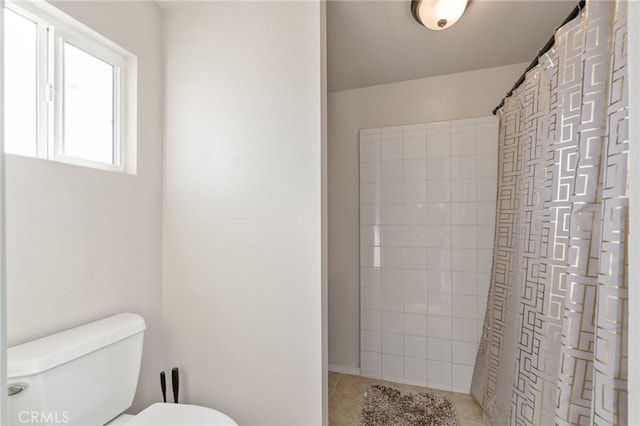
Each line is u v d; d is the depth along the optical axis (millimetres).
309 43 1330
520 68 2180
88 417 1041
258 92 1404
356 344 2498
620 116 729
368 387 2234
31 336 1021
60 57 1170
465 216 2219
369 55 2053
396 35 1821
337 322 2549
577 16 1085
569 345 948
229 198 1449
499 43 1916
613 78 759
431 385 2246
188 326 1507
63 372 965
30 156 1057
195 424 1092
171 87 1562
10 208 972
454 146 2254
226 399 1431
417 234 2324
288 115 1357
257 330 1390
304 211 1325
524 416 1302
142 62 1458
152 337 1491
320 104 1312
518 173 1713
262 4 1402
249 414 1393
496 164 2160
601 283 747
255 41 1411
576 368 930
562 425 946
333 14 1617
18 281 988
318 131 1312
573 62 1096
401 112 2443
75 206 1164
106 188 1284
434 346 2258
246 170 1421
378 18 1655
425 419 1834
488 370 1878
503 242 1849
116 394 1151
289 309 1341
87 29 1222
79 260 1176
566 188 1129
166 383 1535
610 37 892
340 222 2572
